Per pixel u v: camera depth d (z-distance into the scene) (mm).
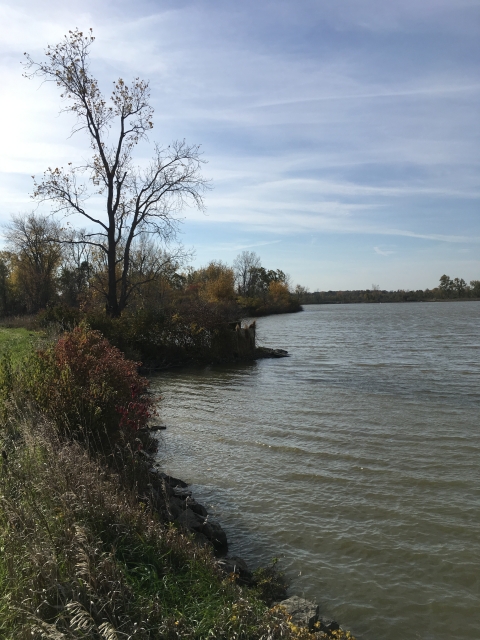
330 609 5078
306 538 6547
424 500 7602
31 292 56469
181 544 4824
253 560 6023
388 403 14766
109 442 7590
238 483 8469
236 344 26609
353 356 27953
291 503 7621
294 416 13195
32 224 55719
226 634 3541
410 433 11289
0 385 8539
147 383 11203
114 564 3891
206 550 5133
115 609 3473
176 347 25375
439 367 22875
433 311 102250
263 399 15766
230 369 23750
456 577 5598
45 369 9242
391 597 5266
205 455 9961
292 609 4621
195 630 3514
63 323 26812
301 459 9625
